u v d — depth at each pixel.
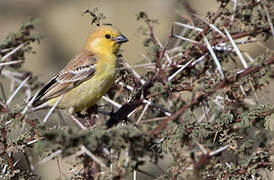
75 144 6.93
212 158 8.48
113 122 9.34
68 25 25.58
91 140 6.94
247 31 9.66
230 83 8.62
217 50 9.88
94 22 9.70
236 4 9.47
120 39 12.79
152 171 14.17
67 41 24.91
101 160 7.57
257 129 9.48
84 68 12.27
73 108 12.52
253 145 9.43
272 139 9.41
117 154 7.77
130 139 7.15
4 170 8.66
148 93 9.19
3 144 8.48
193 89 8.50
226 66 10.39
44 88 12.46
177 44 10.81
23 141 8.55
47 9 26.69
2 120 7.90
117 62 10.31
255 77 8.62
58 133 6.89
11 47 8.59
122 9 23.86
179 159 8.09
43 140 7.40
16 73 8.30
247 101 9.14
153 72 9.63
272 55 8.56
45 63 23.81
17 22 26.59
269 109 8.64
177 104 8.70
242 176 8.52
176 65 9.57
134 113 9.93
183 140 8.37
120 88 10.55
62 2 26.50
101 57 12.55
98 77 12.15
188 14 10.03
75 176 8.31
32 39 8.58
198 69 10.12
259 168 8.62
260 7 9.55
